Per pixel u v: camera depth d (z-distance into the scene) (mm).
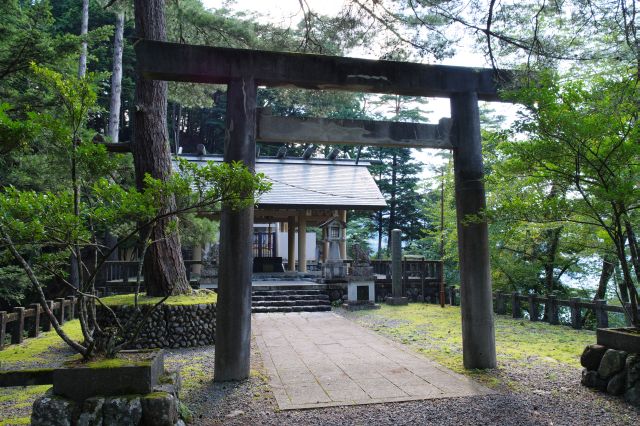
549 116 4023
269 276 14727
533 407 3891
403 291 13133
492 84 5492
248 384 4625
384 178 25750
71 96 3336
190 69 4848
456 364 5406
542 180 4973
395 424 3551
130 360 3250
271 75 5039
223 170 3148
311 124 5152
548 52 5102
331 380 4773
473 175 5309
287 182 15578
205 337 7062
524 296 9492
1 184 7496
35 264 3479
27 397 4430
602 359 4363
